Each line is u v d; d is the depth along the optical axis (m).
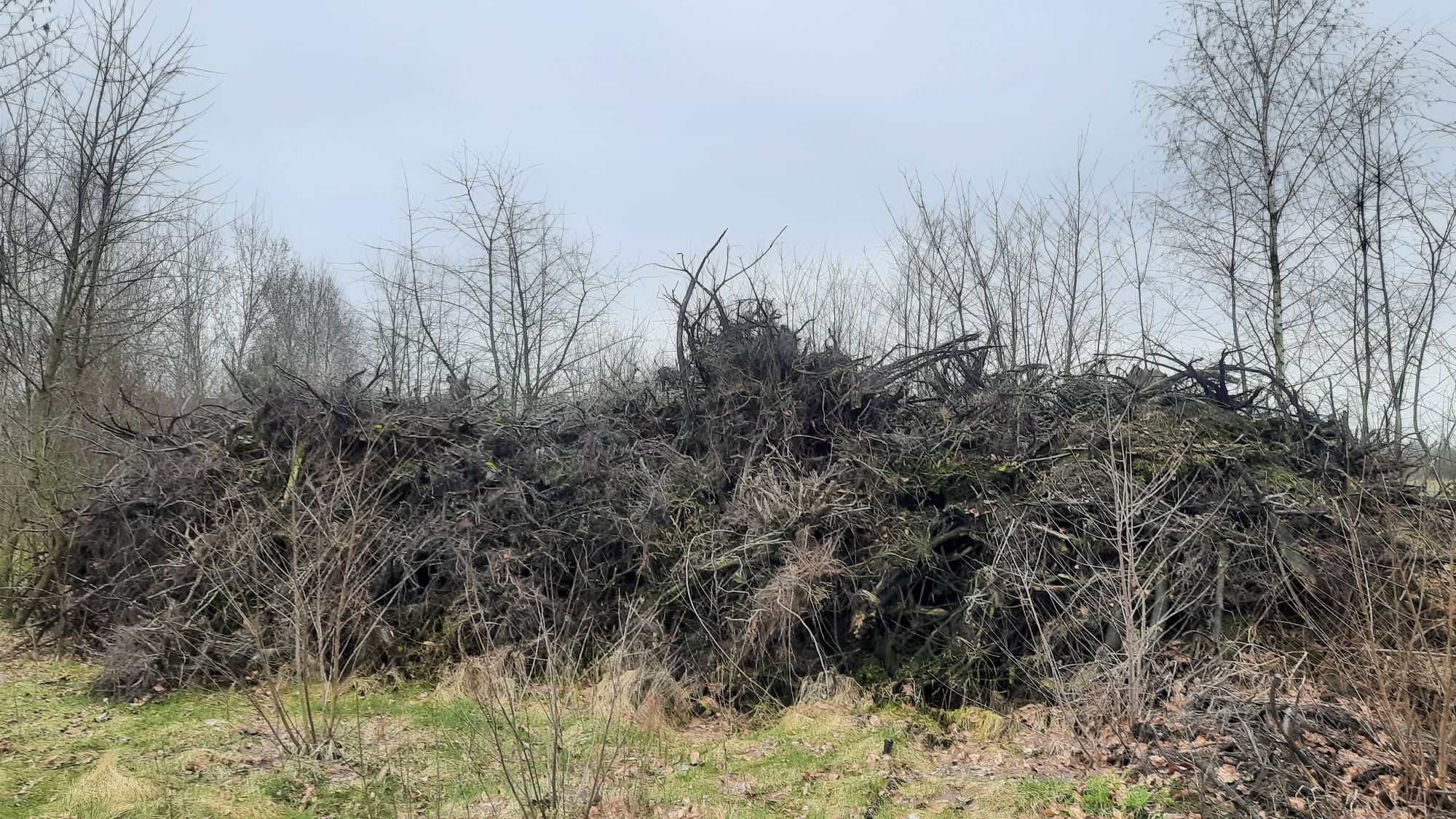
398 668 7.85
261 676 7.55
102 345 14.55
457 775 5.61
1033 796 5.09
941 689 7.19
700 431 10.12
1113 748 5.68
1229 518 7.83
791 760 5.95
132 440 10.73
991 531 7.98
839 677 7.41
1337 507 7.11
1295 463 8.87
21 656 8.70
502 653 7.60
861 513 8.41
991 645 7.17
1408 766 4.75
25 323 14.12
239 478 9.12
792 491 8.66
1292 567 7.14
